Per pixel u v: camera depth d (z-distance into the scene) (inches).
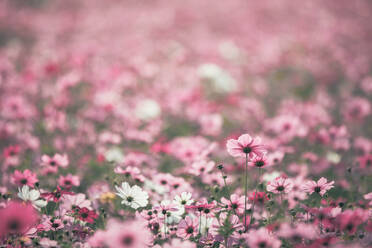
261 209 119.3
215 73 214.4
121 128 150.9
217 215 116.5
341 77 230.5
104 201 121.3
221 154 135.4
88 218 114.4
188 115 163.2
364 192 127.8
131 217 117.9
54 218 114.9
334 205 117.2
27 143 137.0
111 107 153.3
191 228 113.8
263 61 251.8
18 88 171.8
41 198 119.0
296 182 121.6
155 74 225.3
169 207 114.3
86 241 112.7
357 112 151.2
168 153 136.9
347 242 111.5
